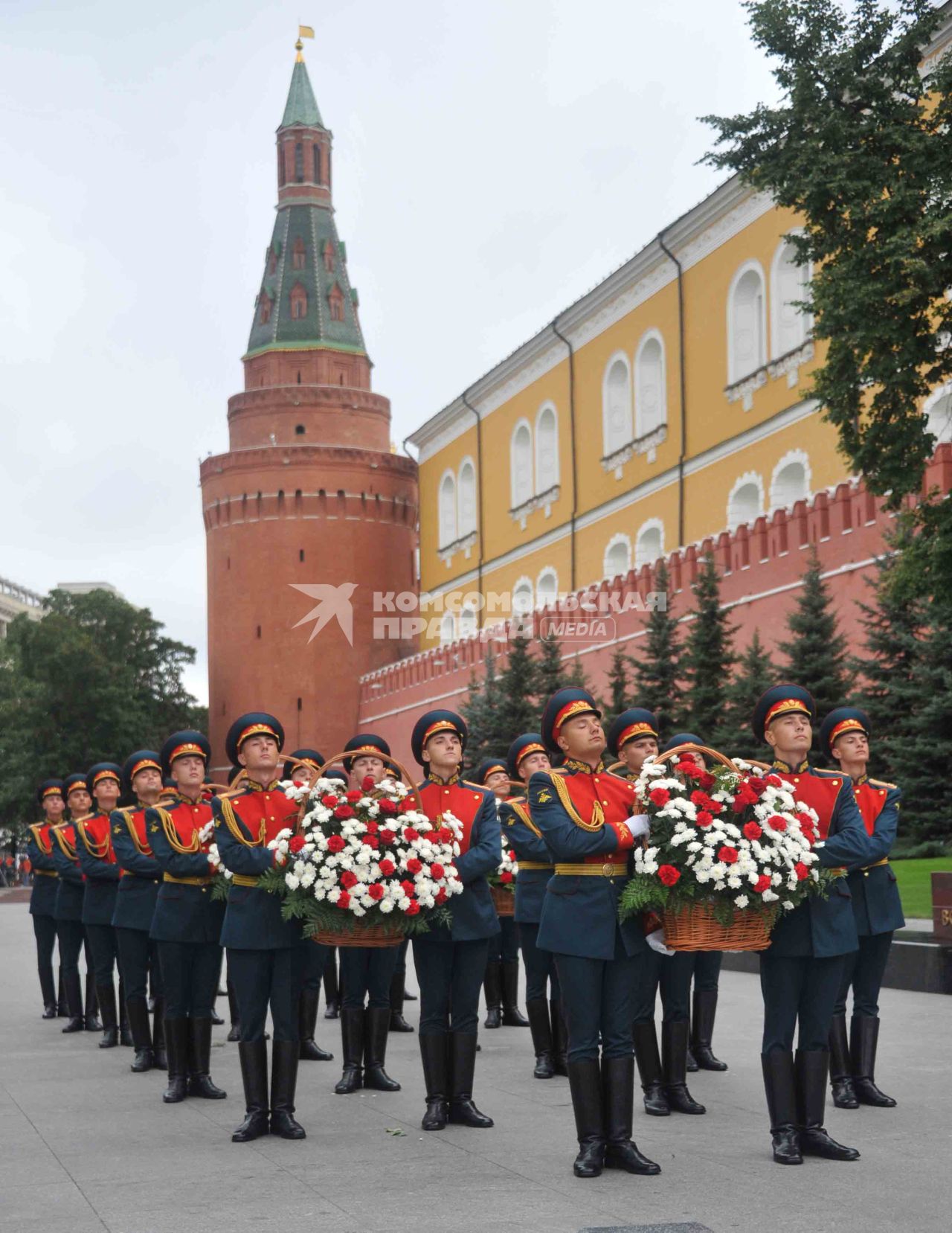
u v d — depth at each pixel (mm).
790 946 6527
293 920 7449
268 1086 8094
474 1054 7699
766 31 17625
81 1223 5668
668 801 6309
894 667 24703
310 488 69875
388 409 76125
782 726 6988
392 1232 5406
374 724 64625
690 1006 9305
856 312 16641
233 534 70750
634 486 47312
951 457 24656
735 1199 5852
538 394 55469
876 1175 6246
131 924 9977
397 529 71688
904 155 16891
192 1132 7625
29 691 67938
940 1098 8047
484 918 7629
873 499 28234
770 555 32375
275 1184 6297
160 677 76312
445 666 54125
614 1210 5699
